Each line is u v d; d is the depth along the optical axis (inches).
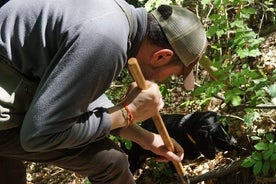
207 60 120.4
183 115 139.7
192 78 74.8
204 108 145.1
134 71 68.9
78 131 66.7
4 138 75.2
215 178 131.3
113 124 71.2
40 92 62.9
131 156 144.9
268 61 152.5
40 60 67.0
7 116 70.6
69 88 61.4
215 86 109.6
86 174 83.6
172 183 136.0
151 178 146.1
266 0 160.4
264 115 132.6
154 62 71.2
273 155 101.5
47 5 64.6
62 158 78.9
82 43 60.5
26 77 71.1
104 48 60.9
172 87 159.3
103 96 79.4
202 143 132.4
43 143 65.1
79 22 61.7
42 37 64.6
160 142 86.7
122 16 65.0
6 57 67.9
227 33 138.2
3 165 89.0
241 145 135.2
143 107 71.6
